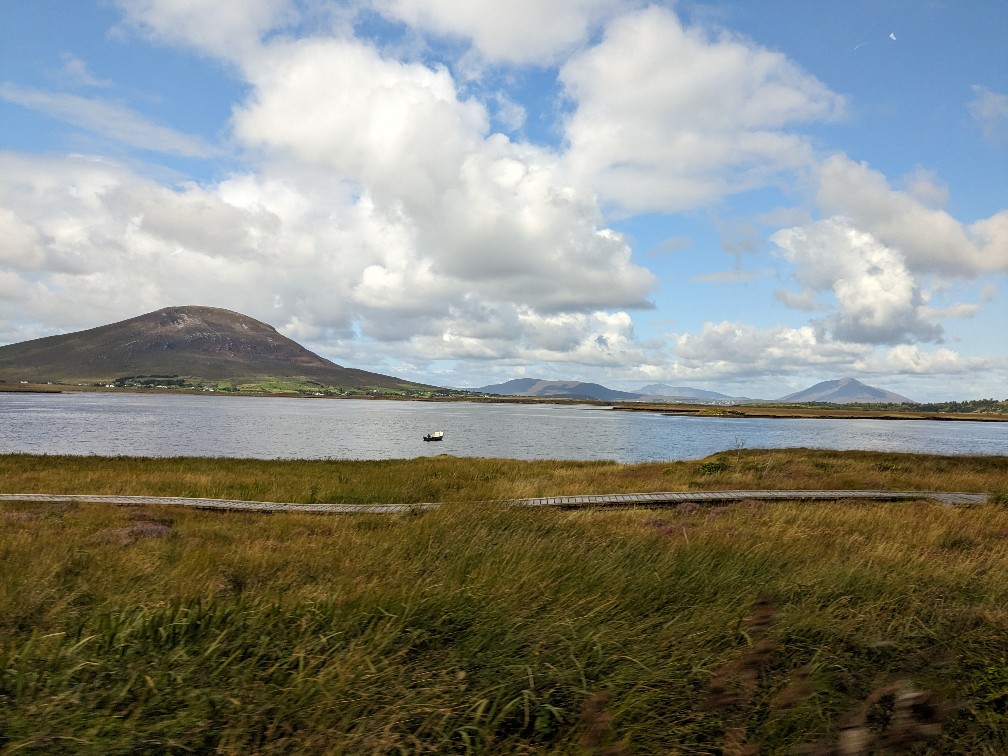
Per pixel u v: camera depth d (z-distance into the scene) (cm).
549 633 425
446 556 773
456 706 334
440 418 14875
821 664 390
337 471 3120
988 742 328
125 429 8519
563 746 309
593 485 2427
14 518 1542
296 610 467
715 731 330
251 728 311
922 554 955
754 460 3284
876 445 7706
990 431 13712
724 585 598
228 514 1747
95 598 575
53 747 285
